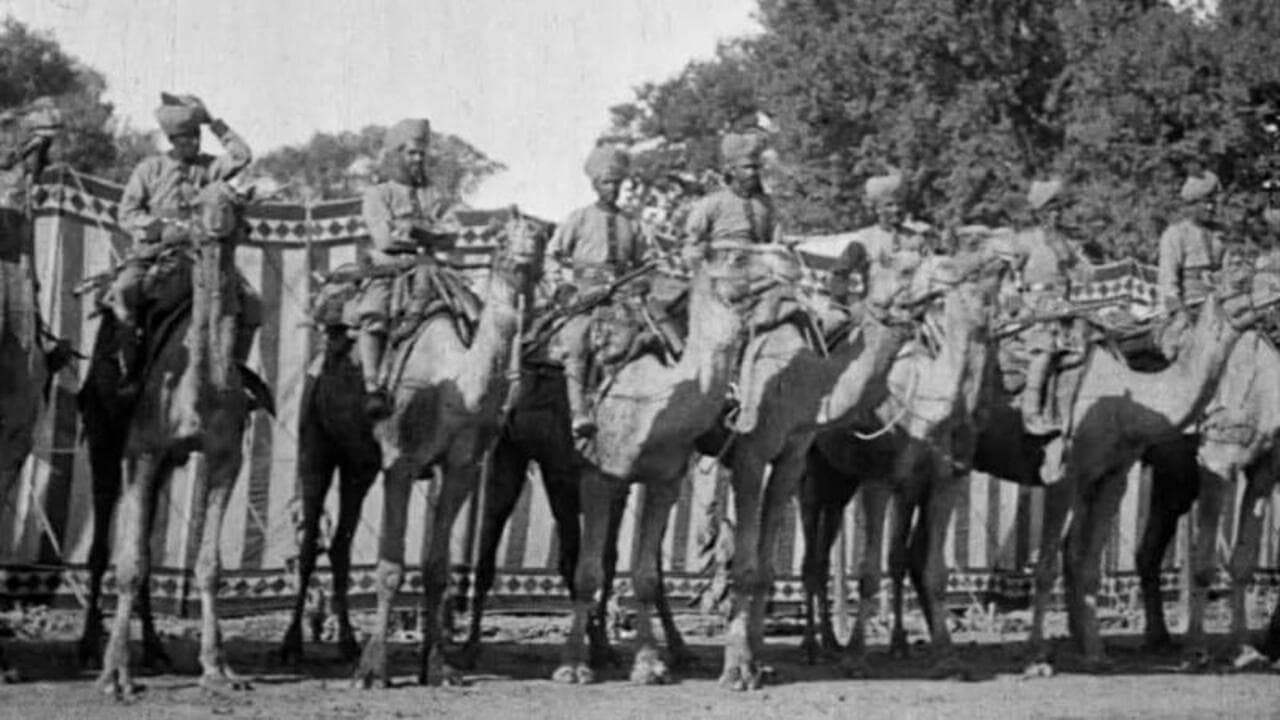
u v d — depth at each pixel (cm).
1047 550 1766
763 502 1591
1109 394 1795
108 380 1426
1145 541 2088
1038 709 1437
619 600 2172
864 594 1716
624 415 1477
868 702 1440
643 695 1426
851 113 3703
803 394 1542
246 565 1947
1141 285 2633
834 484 1842
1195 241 1939
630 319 1501
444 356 1434
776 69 3881
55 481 1852
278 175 4006
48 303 1816
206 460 1347
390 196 1513
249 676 1459
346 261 2012
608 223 1636
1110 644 2138
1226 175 3362
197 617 1923
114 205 1875
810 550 1838
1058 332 1789
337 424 1536
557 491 1644
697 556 2267
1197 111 3309
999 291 1762
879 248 1747
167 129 1455
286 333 1969
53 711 1205
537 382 1603
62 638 1666
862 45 3653
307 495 1584
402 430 1425
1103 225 3347
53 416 1845
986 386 1705
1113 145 3384
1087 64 3450
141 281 1359
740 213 1620
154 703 1262
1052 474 1761
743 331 1464
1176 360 1808
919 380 1683
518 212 1407
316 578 1981
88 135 3472
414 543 2050
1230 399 1867
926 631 2264
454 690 1409
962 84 3591
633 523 2181
